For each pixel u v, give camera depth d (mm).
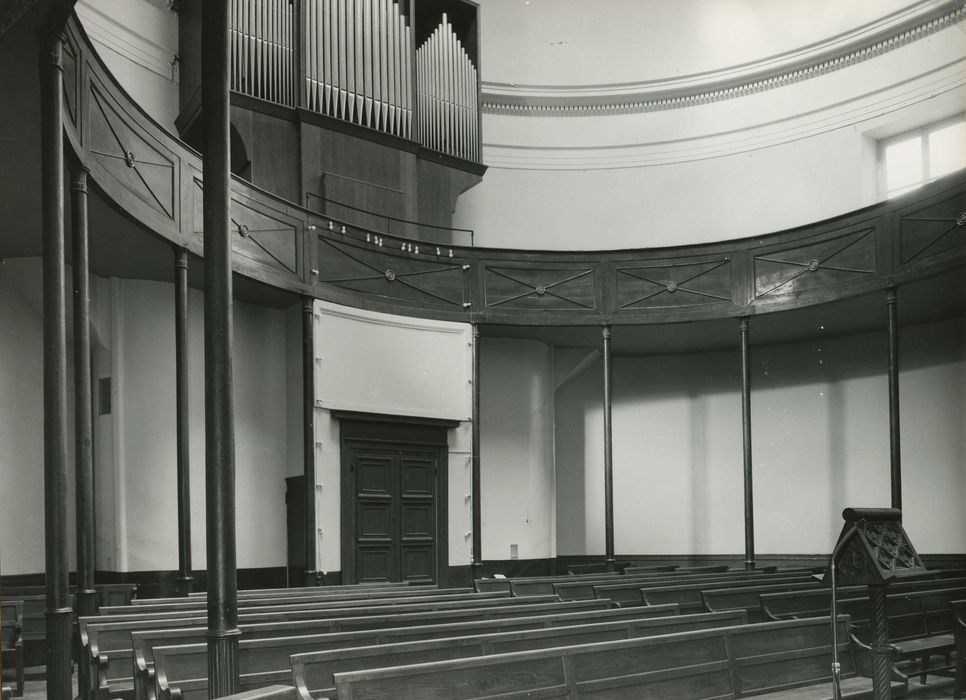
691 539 19906
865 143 18016
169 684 6273
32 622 10359
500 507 18781
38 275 13953
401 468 16219
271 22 15328
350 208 15703
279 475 15969
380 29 16594
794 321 17312
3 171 10617
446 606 9234
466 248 17188
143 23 15117
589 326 17438
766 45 18969
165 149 12492
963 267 13836
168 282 15133
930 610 10492
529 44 20109
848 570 6391
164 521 14547
